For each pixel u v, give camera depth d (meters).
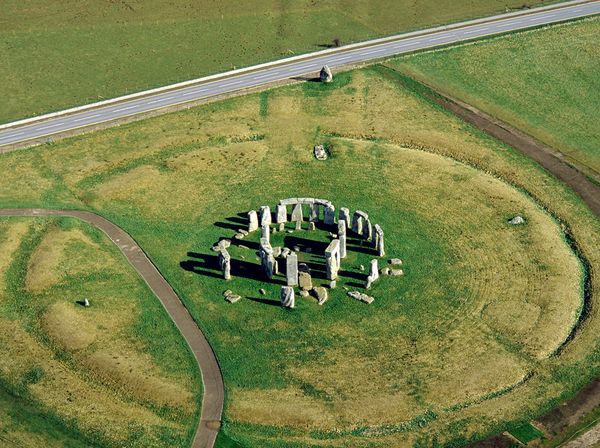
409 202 139.50
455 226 134.25
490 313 118.06
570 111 164.38
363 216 131.00
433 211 137.50
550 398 105.75
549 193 142.12
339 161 149.50
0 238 131.75
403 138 155.88
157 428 102.12
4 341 113.69
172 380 108.25
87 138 157.00
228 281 124.00
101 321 116.62
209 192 142.50
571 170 147.75
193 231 134.12
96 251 129.62
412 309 119.25
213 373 109.50
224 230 134.25
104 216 137.62
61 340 113.38
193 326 116.56
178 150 153.00
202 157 150.75
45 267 125.12
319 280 123.81
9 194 142.25
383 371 109.69
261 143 154.50
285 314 118.31
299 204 133.75
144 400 105.62
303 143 154.25
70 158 151.50
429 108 164.38
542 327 115.62
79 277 124.19
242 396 106.25
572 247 130.75
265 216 132.75
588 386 107.38
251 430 102.12
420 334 115.25
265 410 104.25
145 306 119.62
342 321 117.25
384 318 117.75
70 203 140.50
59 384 107.69
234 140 155.88
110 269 126.12
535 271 125.12
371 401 105.44
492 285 122.94
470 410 104.31
